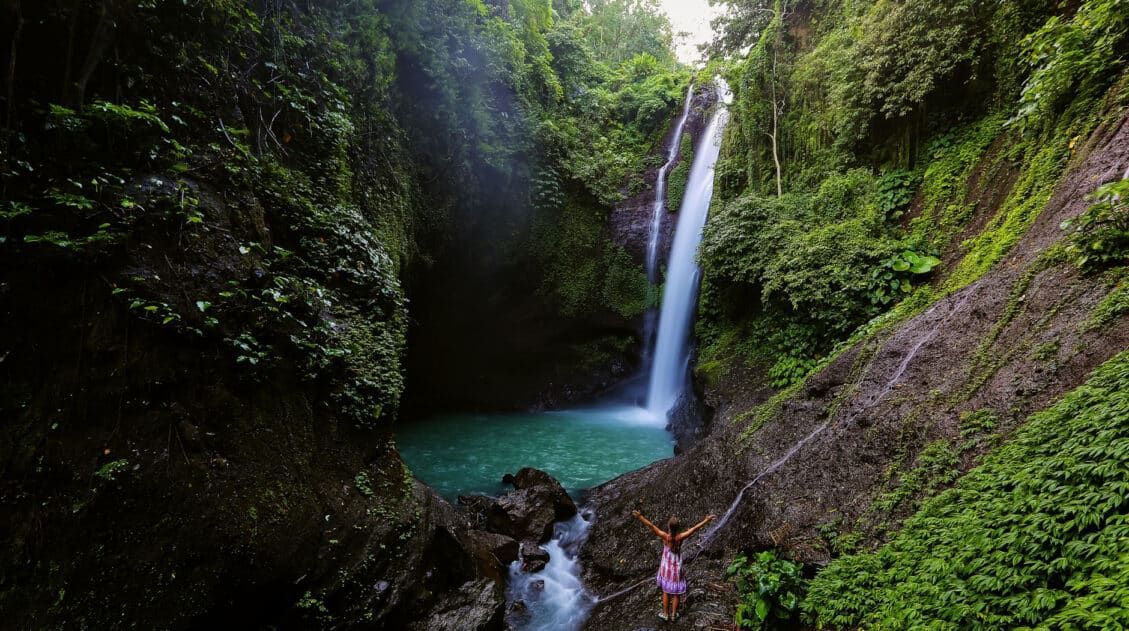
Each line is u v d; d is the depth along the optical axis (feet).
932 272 25.88
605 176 55.57
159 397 14.16
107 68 15.89
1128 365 12.42
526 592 21.25
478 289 51.62
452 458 39.04
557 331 55.77
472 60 40.11
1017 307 17.74
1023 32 25.14
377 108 31.99
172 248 15.21
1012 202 23.03
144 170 15.69
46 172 13.55
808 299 28.71
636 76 70.90
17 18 13.74
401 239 33.06
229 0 20.72
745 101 44.65
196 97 19.03
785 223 33.06
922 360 19.93
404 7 34.27
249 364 16.01
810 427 22.70
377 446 20.81
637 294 54.95
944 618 10.80
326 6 29.60
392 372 21.76
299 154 24.00
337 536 16.92
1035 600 9.44
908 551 13.61
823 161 36.83
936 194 28.04
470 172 42.75
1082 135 20.72
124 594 12.60
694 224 51.85
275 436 16.61
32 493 12.10
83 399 13.07
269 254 18.83
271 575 15.03
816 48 39.22
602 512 27.50
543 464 37.70
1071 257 16.90
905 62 28.50
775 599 14.57
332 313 20.45
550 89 51.65
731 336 38.86
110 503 12.82
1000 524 11.81
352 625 16.10
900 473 16.69
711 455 25.77
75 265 13.25
